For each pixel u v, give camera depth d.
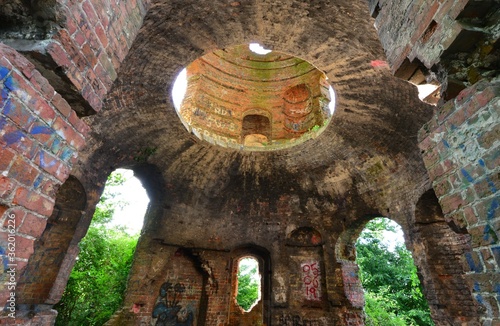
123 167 7.55
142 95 5.92
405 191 7.25
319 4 4.00
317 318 8.40
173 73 5.57
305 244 9.48
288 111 11.31
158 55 5.01
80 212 6.29
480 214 1.58
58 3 1.69
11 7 1.71
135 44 4.54
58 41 1.72
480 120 1.62
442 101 2.08
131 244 11.12
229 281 9.39
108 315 8.95
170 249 8.65
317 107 10.46
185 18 4.30
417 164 6.72
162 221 8.60
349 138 7.42
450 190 1.81
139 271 8.02
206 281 9.22
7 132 1.37
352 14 3.99
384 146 7.12
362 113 6.45
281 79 11.50
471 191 1.65
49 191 1.66
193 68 10.89
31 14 1.73
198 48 5.02
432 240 6.59
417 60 2.41
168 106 6.47
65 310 8.47
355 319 8.18
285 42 4.97
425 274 6.45
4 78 1.35
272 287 8.99
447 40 1.92
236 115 11.05
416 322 12.85
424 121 5.80
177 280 8.92
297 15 4.30
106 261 10.07
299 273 9.12
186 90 10.87
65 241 5.97
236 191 9.47
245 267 20.06
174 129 7.27
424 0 2.19
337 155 8.08
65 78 1.81
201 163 8.58
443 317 5.97
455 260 6.21
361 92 5.83
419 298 13.58
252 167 8.95
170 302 8.59
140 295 7.86
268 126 12.05
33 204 1.54
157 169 8.19
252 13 4.30
